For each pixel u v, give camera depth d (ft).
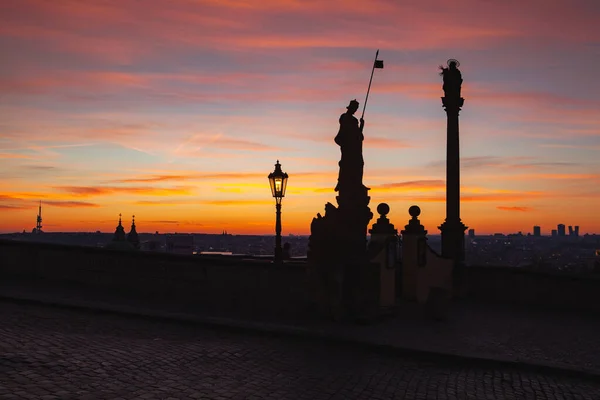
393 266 54.95
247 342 39.47
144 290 58.95
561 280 62.64
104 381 28.12
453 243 66.95
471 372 36.24
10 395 24.72
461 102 69.92
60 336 36.27
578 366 37.73
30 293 52.44
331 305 48.75
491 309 60.34
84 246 61.77
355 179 51.65
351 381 32.22
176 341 38.09
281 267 54.70
